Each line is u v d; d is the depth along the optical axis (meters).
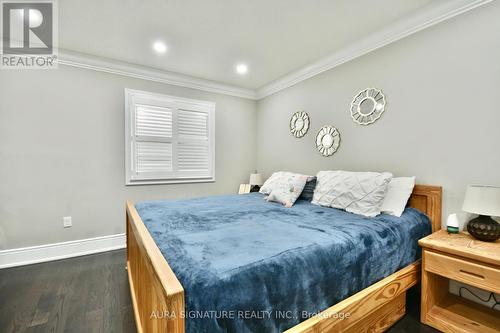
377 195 1.94
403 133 2.23
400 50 2.24
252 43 2.59
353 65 2.66
